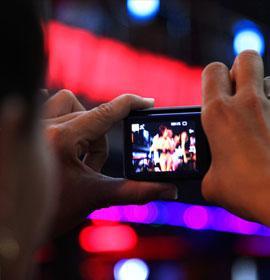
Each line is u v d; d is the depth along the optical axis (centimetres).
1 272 60
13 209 60
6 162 60
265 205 104
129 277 845
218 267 891
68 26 531
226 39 670
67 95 143
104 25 578
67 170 131
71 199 131
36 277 67
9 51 58
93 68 545
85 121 130
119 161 609
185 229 902
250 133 109
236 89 115
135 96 131
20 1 58
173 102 621
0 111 58
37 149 61
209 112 112
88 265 789
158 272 884
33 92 59
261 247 894
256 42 644
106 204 132
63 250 764
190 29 656
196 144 125
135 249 861
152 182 129
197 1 661
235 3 657
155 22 631
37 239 63
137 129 129
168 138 127
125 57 581
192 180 126
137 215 745
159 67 616
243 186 107
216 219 731
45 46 60
